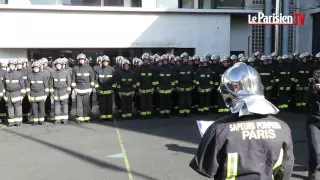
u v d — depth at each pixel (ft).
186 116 37.35
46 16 51.75
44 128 32.53
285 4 56.54
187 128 31.24
